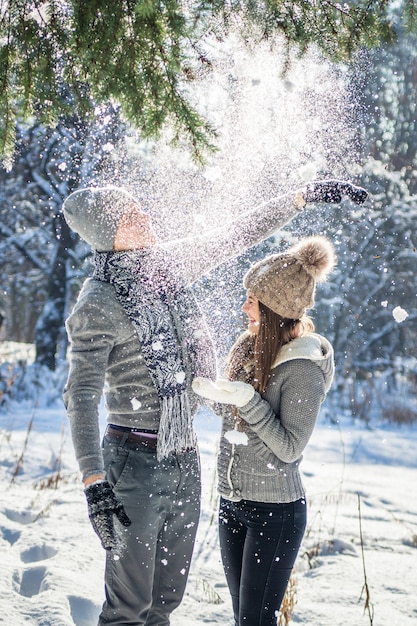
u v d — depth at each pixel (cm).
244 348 286
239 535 274
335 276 1435
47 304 1402
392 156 1393
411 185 1459
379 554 449
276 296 267
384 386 1338
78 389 246
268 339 268
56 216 1338
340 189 291
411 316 1518
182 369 260
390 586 388
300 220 1094
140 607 253
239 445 270
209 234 292
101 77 302
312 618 341
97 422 245
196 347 268
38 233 1467
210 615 341
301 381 262
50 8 300
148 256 264
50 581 354
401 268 1566
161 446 252
